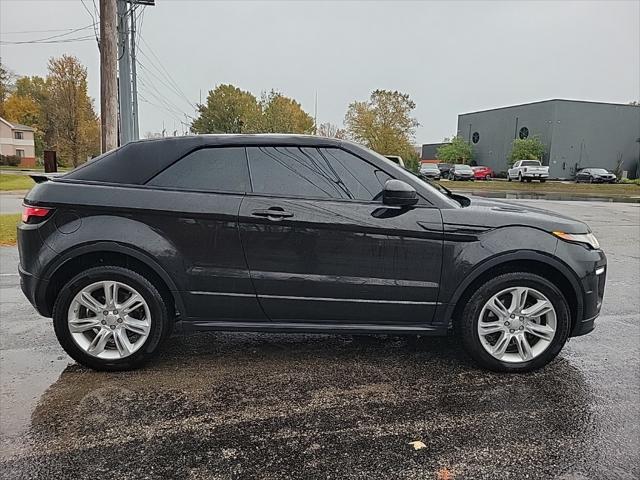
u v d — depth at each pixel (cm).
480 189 3169
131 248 334
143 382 338
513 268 356
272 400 314
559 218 369
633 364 377
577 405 310
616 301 559
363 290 345
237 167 346
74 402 308
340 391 328
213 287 343
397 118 4412
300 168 348
